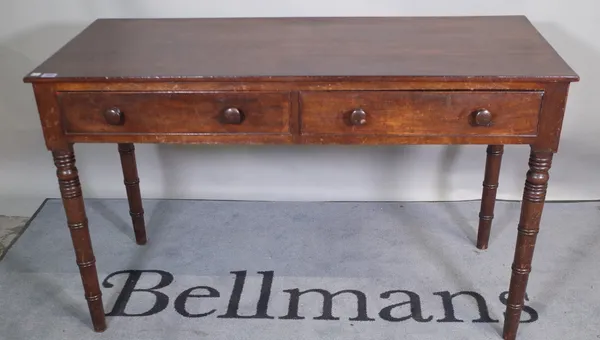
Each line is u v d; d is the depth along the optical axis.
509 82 1.52
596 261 2.17
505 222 2.38
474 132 1.60
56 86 1.58
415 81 1.54
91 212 2.48
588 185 2.47
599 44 2.22
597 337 1.86
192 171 2.51
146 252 2.26
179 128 1.63
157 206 2.51
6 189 2.57
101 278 2.14
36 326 1.95
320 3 2.22
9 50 2.31
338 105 1.59
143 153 2.48
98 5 2.24
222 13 2.25
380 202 2.52
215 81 1.56
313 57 1.68
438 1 2.19
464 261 2.19
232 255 2.24
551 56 1.64
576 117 2.35
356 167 2.46
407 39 1.82
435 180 2.49
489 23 1.95
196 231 2.37
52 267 2.21
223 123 1.62
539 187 1.64
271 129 1.63
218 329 1.92
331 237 2.32
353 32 1.89
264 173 2.50
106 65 1.64
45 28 2.28
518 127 1.58
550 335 1.87
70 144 1.67
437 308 1.98
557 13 2.19
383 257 2.21
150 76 1.56
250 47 1.77
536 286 2.06
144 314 1.98
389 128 1.61
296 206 2.50
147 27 1.98
